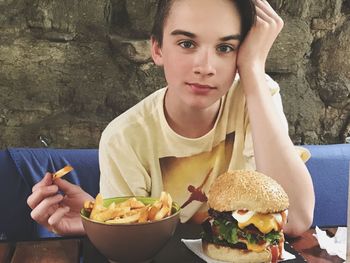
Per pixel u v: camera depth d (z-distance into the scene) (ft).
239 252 2.60
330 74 7.66
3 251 2.89
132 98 7.14
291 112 7.61
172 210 2.63
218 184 2.77
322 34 7.57
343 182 5.36
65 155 4.97
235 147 3.65
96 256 2.73
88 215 2.60
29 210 4.82
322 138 7.82
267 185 2.68
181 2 2.93
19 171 4.79
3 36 6.70
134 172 3.53
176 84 3.06
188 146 3.57
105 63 7.05
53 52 6.87
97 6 6.87
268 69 7.44
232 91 3.72
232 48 3.04
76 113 7.08
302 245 3.01
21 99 6.88
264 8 3.57
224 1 2.93
